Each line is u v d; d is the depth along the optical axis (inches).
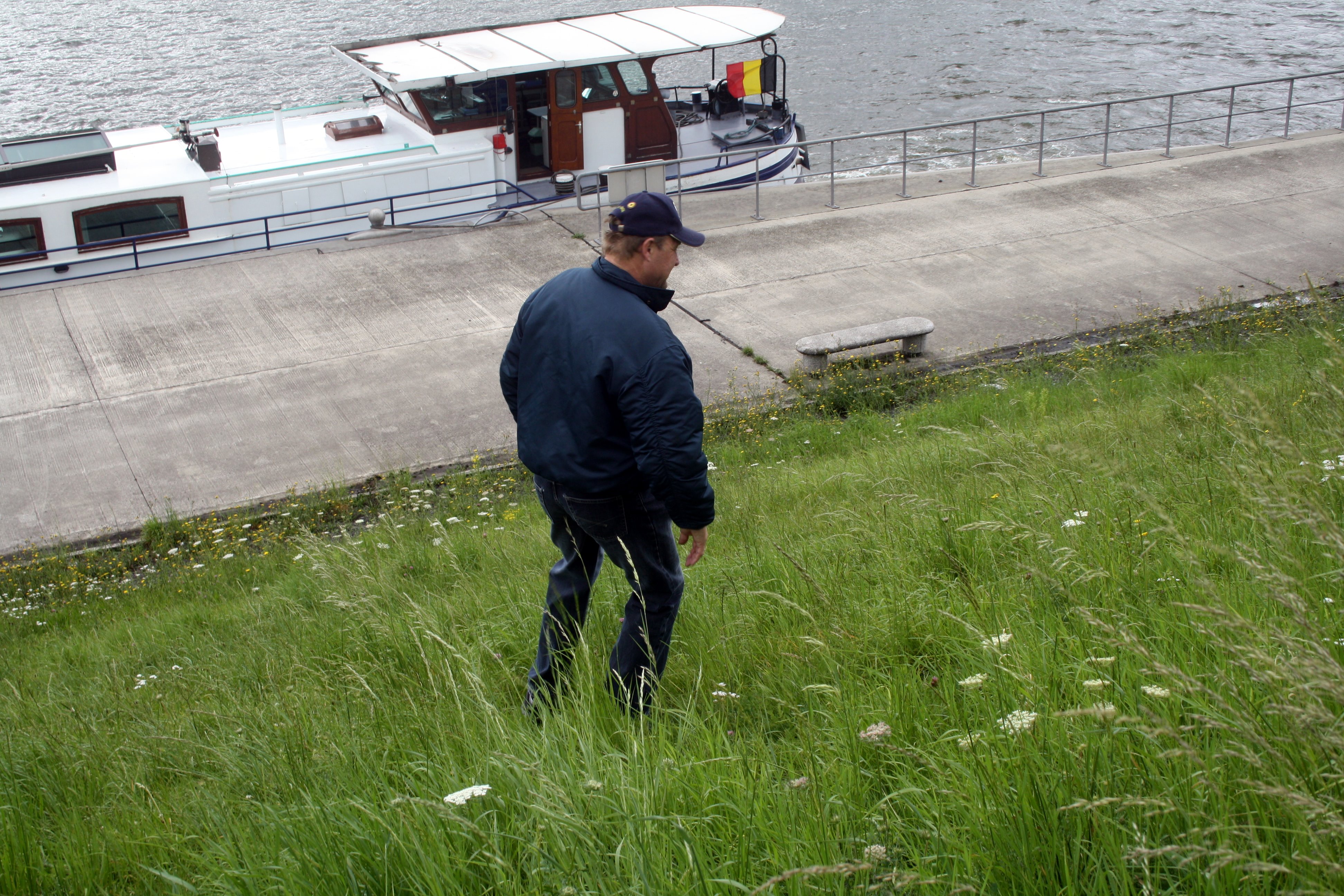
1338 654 99.2
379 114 774.5
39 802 139.4
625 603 172.4
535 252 646.5
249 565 349.7
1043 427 332.2
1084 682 102.1
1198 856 71.9
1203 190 701.9
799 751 109.1
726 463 396.8
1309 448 178.9
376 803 100.7
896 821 90.2
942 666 133.5
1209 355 427.8
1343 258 574.6
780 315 546.6
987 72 1380.4
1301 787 77.1
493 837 88.6
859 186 758.5
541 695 141.3
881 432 407.8
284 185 668.7
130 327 558.6
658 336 125.4
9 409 478.3
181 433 453.4
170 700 196.4
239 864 98.7
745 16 801.6
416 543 311.1
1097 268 582.9
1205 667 107.1
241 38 1668.3
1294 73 1305.4
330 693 168.1
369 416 462.3
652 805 94.8
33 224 619.5
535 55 705.0
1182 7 1694.1
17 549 379.6
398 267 631.8
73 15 1845.5
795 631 156.0
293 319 563.5
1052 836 78.9
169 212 647.8
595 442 128.3
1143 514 171.0
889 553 187.8
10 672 264.5
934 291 565.6
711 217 701.9
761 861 86.7
